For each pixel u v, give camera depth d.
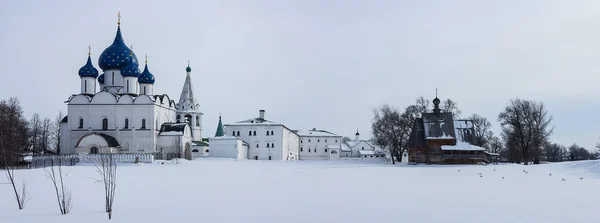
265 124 125.56
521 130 88.38
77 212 21.47
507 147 101.56
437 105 93.06
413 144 92.56
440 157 89.19
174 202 25.06
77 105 90.38
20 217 20.05
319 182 39.62
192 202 25.12
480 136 120.38
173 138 91.69
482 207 23.17
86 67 91.94
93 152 84.31
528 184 37.09
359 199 26.59
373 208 22.92
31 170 48.59
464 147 88.50
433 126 90.88
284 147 129.38
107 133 89.88
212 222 19.16
